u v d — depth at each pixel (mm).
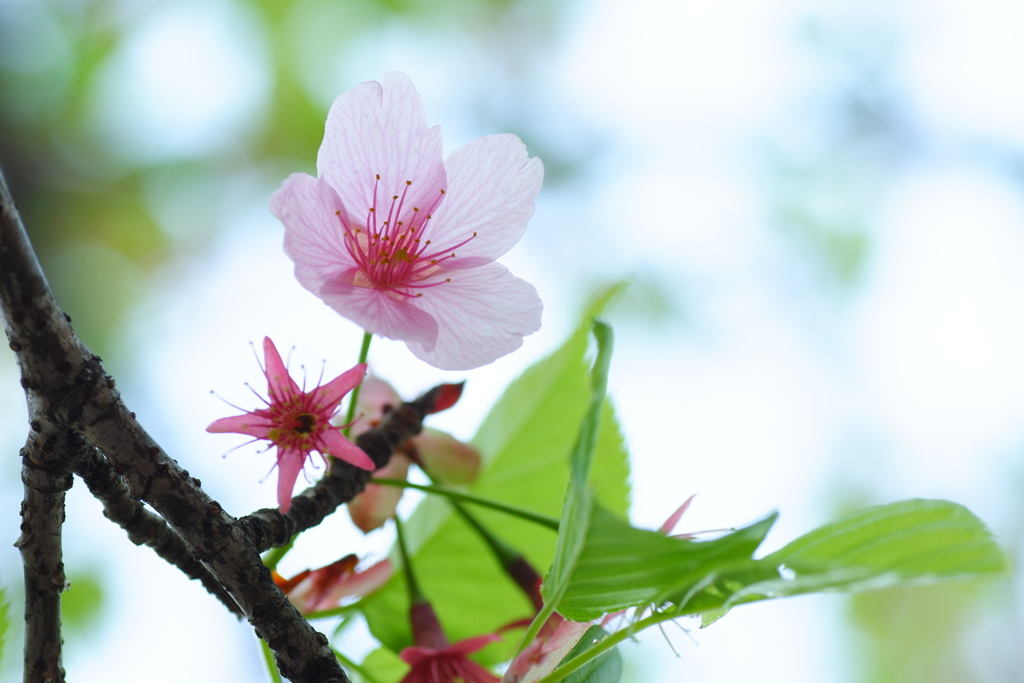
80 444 341
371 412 390
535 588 387
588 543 332
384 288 373
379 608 393
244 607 345
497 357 372
